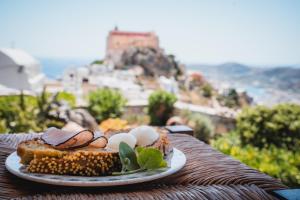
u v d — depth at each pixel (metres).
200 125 4.82
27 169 0.78
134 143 0.87
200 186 0.77
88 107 5.55
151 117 6.09
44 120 3.83
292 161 2.72
